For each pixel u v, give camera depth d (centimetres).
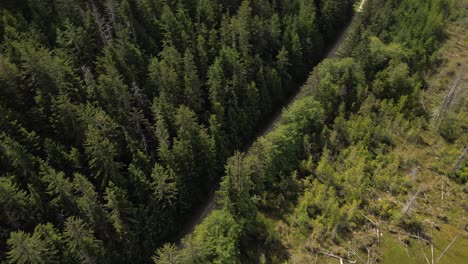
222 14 8606
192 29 8188
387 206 6512
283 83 8912
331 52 10331
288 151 7144
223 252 5553
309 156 7262
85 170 5959
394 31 10075
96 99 6581
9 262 4684
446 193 6869
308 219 6338
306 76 9506
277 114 8694
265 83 8269
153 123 6975
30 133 5794
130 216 5828
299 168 7194
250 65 8094
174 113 6788
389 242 6188
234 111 7512
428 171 7244
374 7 10388
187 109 6519
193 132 6638
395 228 6356
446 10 11350
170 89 7025
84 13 7725
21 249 4603
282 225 6444
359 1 12056
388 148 7556
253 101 7819
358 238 6188
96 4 8075
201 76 7894
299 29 9256
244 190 6109
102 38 7506
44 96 6200
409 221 6372
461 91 8825
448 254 6084
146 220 5938
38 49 6731
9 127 5706
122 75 6850
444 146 7675
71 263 5178
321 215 6488
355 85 8488
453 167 7138
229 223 5828
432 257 6041
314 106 7738
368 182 6862
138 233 5875
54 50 6856
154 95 7081
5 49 6600
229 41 8281
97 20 7438
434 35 10112
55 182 5259
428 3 10944
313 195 6706
